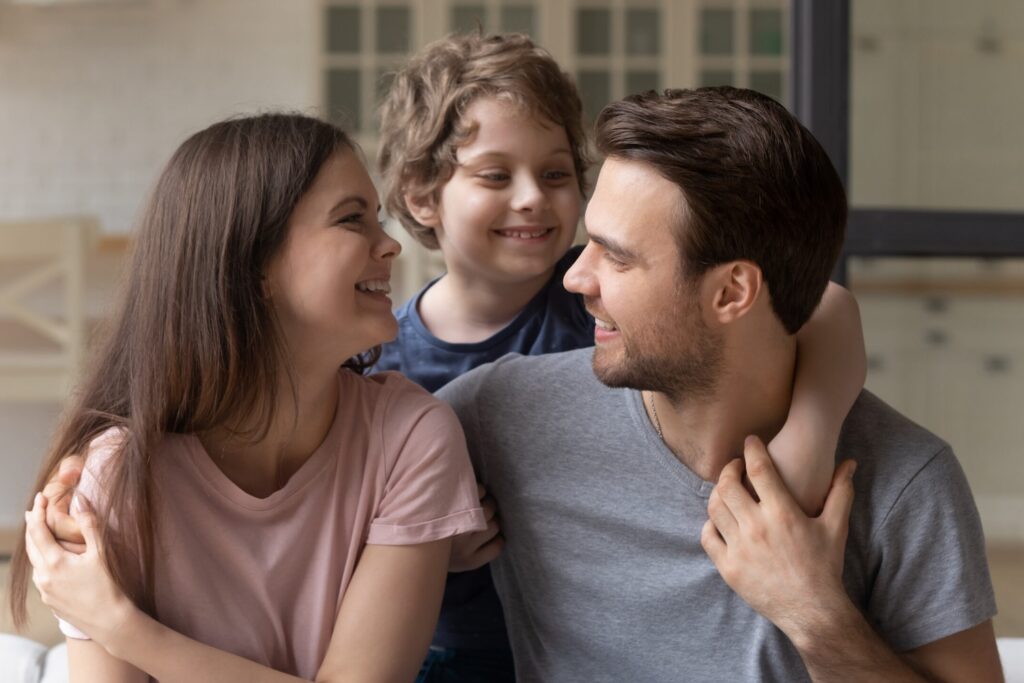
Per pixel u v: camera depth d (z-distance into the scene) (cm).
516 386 124
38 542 108
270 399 112
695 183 105
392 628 112
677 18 502
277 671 108
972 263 190
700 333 108
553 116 151
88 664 109
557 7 498
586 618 119
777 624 106
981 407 208
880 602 113
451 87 152
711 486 114
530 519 121
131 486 108
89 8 516
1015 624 239
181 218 112
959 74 179
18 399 361
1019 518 218
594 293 111
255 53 526
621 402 119
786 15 505
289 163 111
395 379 123
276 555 113
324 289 110
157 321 112
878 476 111
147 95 523
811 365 113
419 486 114
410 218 168
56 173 522
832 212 109
